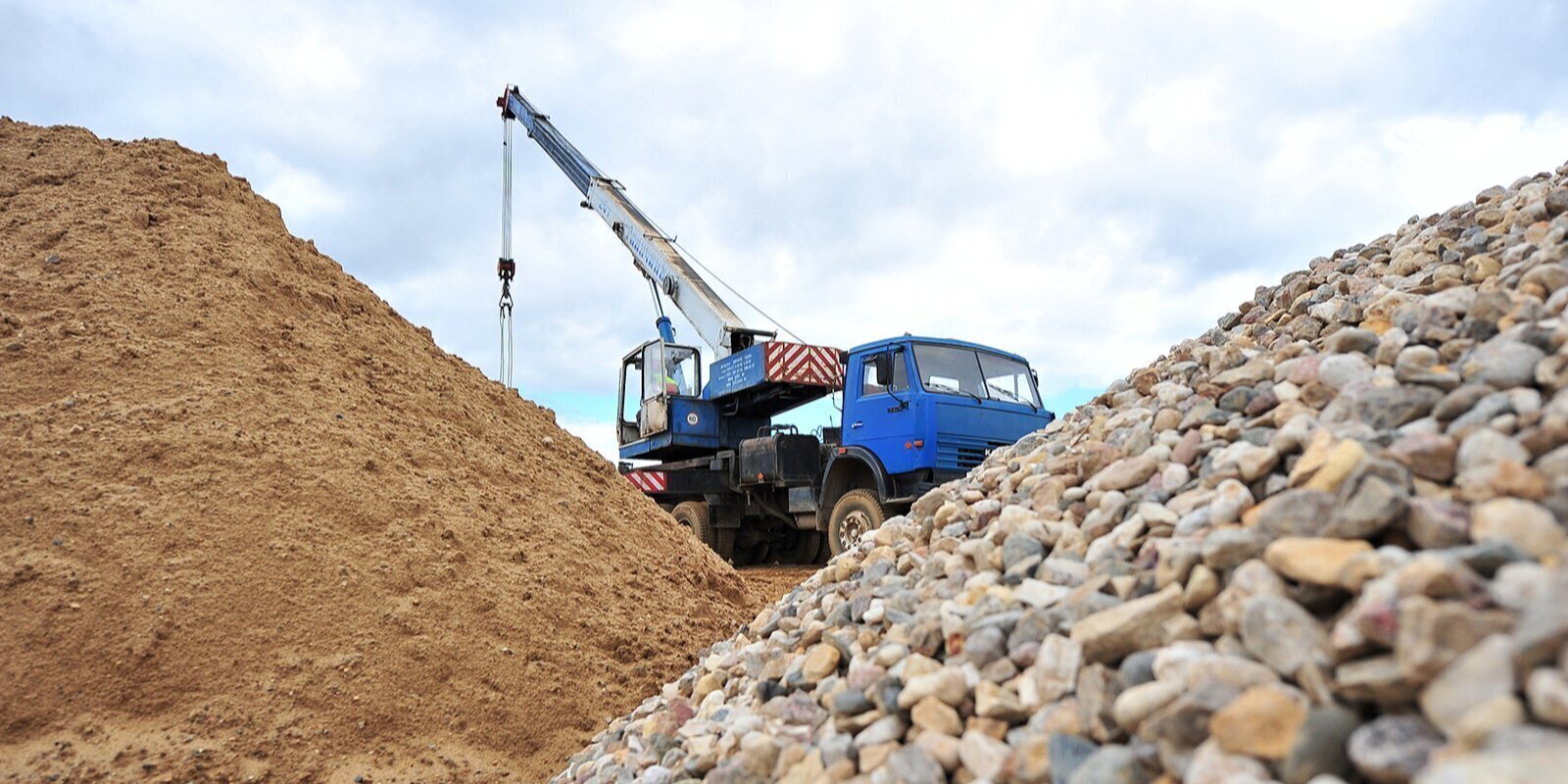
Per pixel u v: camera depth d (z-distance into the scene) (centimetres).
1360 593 148
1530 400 175
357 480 430
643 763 295
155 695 313
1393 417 203
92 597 329
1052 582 229
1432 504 155
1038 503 285
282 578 365
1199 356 340
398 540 409
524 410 646
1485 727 110
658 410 1152
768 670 305
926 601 273
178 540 360
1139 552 218
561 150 1558
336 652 350
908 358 784
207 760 299
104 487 369
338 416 470
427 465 478
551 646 409
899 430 779
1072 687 185
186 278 509
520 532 470
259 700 323
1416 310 251
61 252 499
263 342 492
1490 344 204
